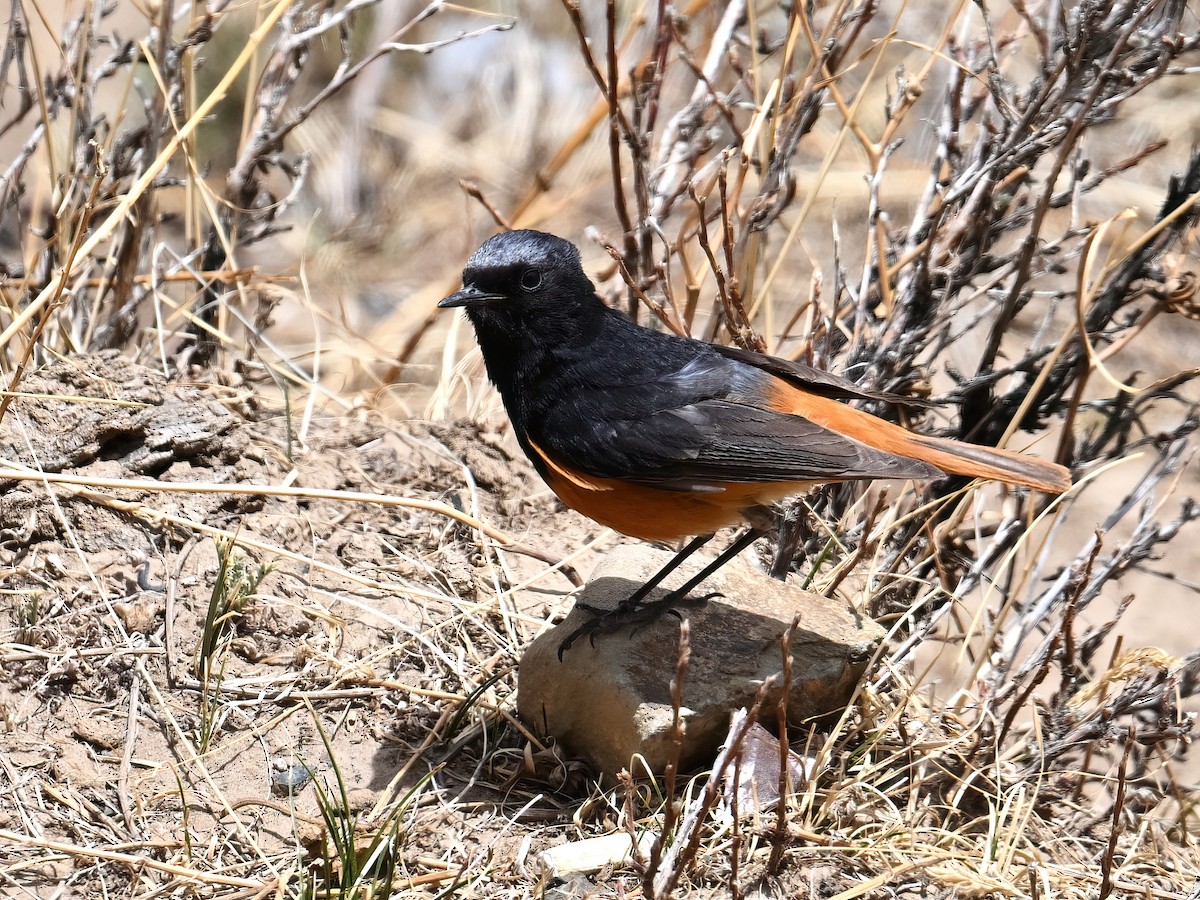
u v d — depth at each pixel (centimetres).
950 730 923
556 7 2100
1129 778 930
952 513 1134
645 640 862
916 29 1866
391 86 2053
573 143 1393
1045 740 935
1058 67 1051
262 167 1346
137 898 716
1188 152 1816
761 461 844
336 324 1501
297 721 856
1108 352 1145
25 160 1250
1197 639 1435
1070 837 859
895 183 1772
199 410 1038
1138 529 1080
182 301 1366
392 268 1867
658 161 1320
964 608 1109
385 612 955
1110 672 923
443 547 1037
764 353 1044
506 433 1235
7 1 1773
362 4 1262
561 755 852
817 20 1427
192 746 816
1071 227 1132
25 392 1003
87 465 987
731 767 810
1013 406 1162
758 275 1633
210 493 986
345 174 1922
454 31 2112
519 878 757
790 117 1212
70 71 1236
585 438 864
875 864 768
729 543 1109
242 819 780
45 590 892
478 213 1906
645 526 895
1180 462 1309
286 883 730
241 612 900
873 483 1249
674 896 734
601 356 880
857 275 1648
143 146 1261
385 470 1112
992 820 809
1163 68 1033
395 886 741
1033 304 1680
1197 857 866
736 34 1320
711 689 825
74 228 1183
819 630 888
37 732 812
